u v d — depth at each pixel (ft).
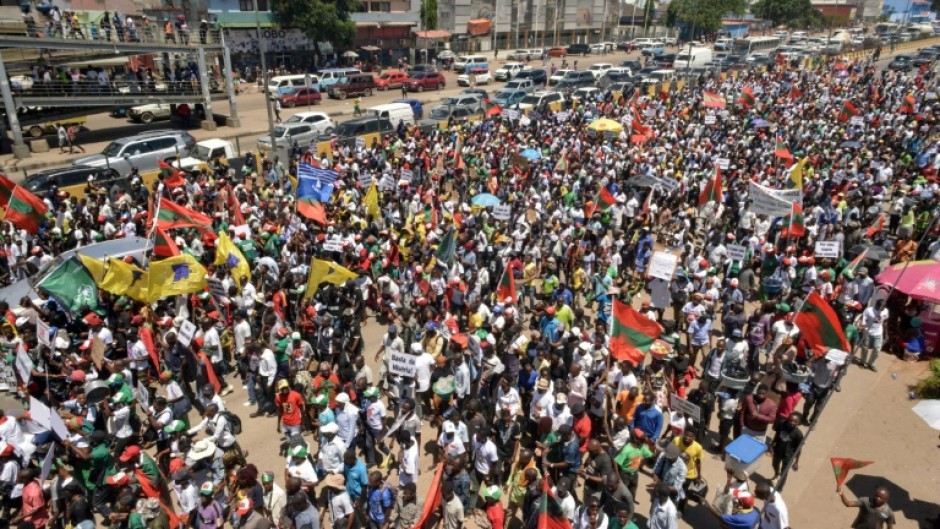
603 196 64.34
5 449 32.01
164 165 73.41
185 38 123.54
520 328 42.32
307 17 181.98
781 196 61.57
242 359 44.11
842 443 40.88
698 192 79.25
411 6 239.09
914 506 35.50
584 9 329.93
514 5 292.40
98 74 115.85
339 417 33.96
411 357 36.29
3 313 45.27
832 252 53.42
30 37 101.19
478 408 34.19
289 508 27.12
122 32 116.06
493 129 111.75
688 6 329.31
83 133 124.88
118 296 50.03
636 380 39.09
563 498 29.04
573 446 31.53
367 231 62.18
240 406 43.32
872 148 97.50
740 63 219.61
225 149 93.61
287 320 50.98
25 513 30.71
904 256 61.57
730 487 29.76
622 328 37.63
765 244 59.31
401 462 31.76
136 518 27.66
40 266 54.80
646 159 87.51
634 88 161.48
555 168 88.17
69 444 31.86
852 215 67.05
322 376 38.47
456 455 31.86
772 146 98.99
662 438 36.11
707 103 116.47
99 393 35.76
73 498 29.07
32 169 97.76
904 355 51.67
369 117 116.37
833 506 35.27
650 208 71.05
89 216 65.41
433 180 88.94
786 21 407.64
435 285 51.13
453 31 268.21
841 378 43.78
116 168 88.43
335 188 77.51
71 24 107.96
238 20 178.81
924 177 81.82
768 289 53.98
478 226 63.21
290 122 111.24
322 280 46.39
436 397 38.63
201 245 58.39
